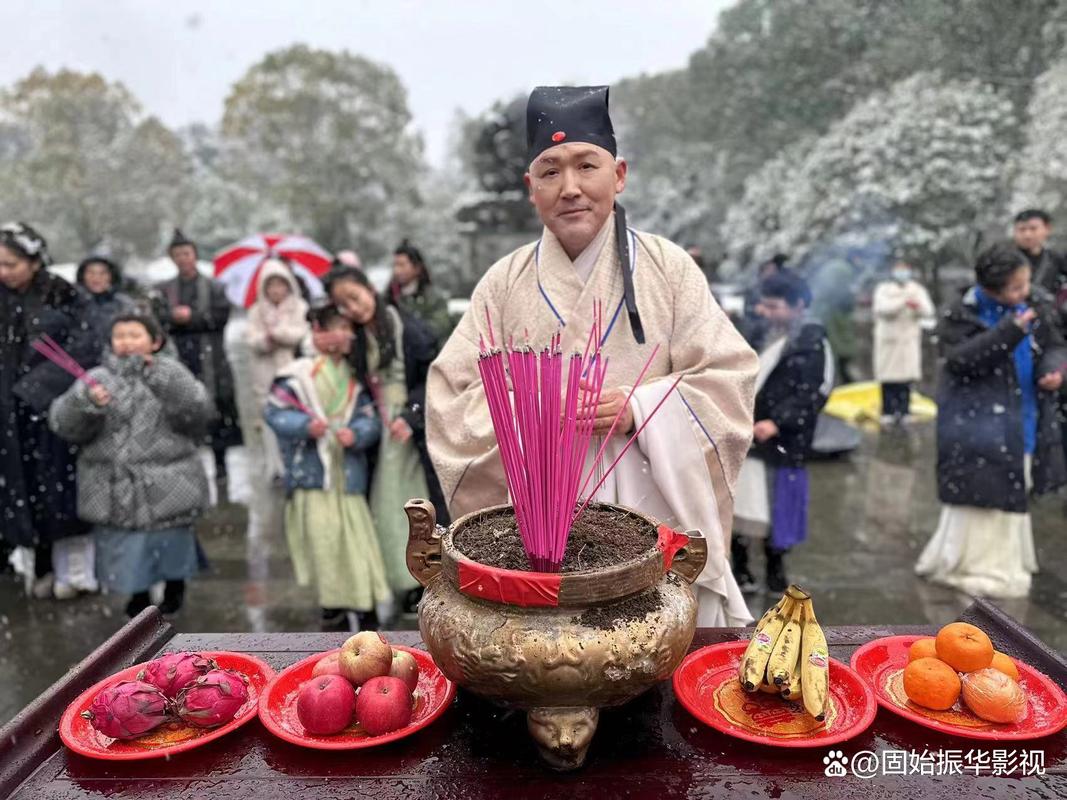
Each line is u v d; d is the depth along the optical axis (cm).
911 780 110
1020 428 345
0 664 321
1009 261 332
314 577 335
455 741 121
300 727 125
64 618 362
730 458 167
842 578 389
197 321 566
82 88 2380
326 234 2288
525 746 120
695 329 171
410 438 331
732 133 1697
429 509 123
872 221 1186
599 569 110
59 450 365
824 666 124
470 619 112
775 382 346
